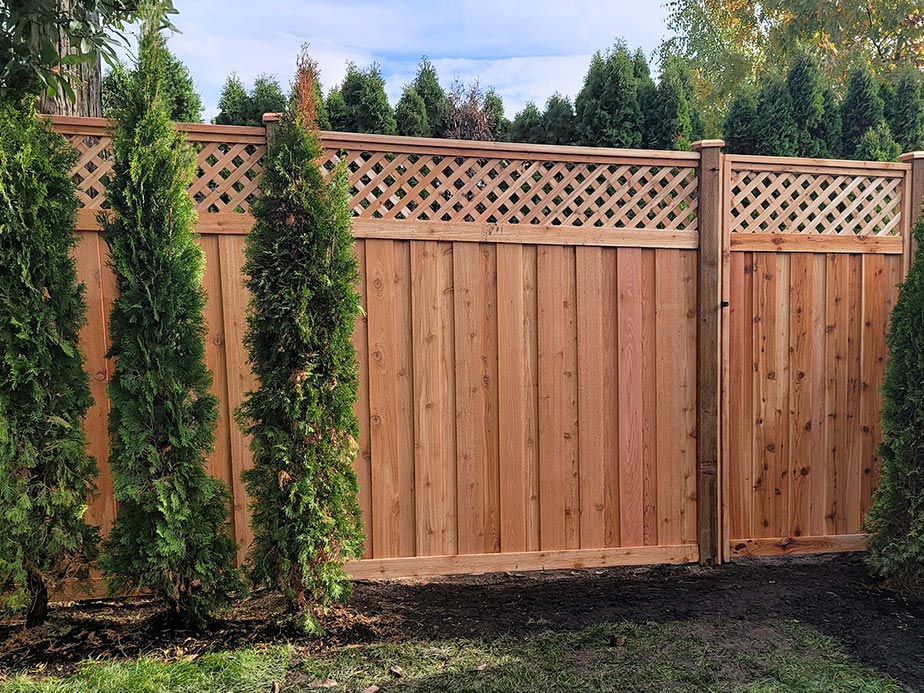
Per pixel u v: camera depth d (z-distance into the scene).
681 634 3.12
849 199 4.65
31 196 2.80
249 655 2.85
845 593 3.63
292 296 2.96
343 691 2.59
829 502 4.26
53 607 3.35
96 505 3.44
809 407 4.20
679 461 4.06
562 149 3.81
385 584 3.70
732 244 4.02
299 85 3.04
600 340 3.93
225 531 3.29
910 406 3.59
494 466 3.86
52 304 2.90
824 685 2.66
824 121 5.43
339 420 3.10
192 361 3.00
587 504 3.97
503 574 3.87
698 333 4.02
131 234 2.83
